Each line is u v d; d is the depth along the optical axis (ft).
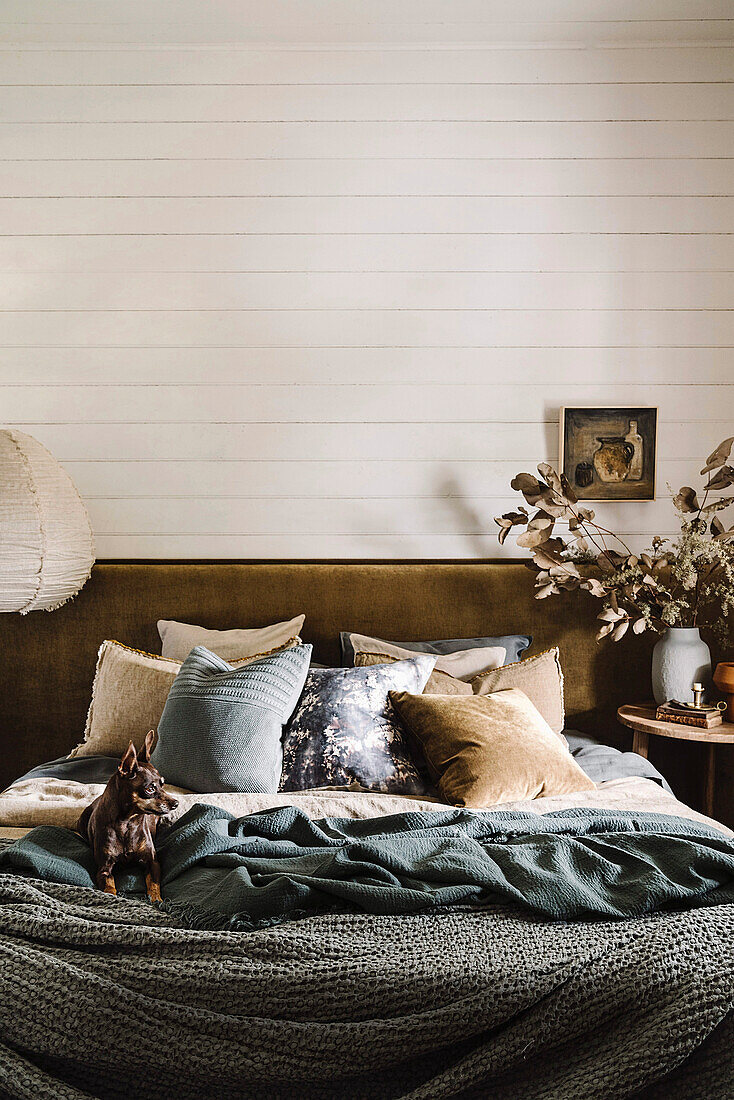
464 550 11.55
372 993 4.89
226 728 8.20
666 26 10.95
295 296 11.43
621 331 11.53
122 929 5.24
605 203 11.44
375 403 11.50
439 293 11.46
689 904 5.78
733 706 10.16
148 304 11.41
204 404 11.46
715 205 11.45
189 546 11.53
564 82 11.36
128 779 6.12
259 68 11.30
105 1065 4.81
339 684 8.91
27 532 10.03
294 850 6.28
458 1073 4.77
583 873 5.95
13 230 11.37
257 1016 4.86
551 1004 4.95
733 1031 5.00
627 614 10.41
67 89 11.29
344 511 11.53
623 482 11.48
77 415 11.48
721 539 10.30
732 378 11.51
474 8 10.51
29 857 5.98
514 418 11.53
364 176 11.37
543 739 8.48
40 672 11.10
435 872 5.76
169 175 11.35
